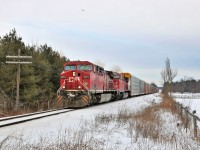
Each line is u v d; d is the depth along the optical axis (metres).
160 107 31.89
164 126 18.09
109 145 10.97
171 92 52.72
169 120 21.72
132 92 57.84
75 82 26.66
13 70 34.56
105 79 34.62
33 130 12.58
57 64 43.22
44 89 36.91
